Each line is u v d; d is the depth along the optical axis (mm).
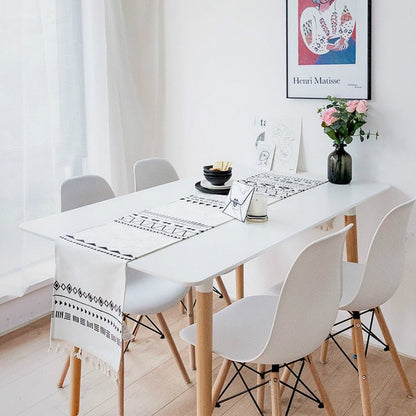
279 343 1790
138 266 1838
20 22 2877
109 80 3400
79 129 3314
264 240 2037
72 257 2029
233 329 2070
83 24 3258
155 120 3566
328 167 2754
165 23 3385
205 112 3342
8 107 2904
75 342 2100
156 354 2873
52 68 3117
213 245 2004
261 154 3121
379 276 2195
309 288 1765
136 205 2504
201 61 3289
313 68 2852
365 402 2297
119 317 1899
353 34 2693
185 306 3078
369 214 2824
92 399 2529
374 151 2758
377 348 2906
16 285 3047
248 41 3080
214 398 2043
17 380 2684
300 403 2475
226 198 2586
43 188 3139
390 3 2584
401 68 2609
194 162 3465
